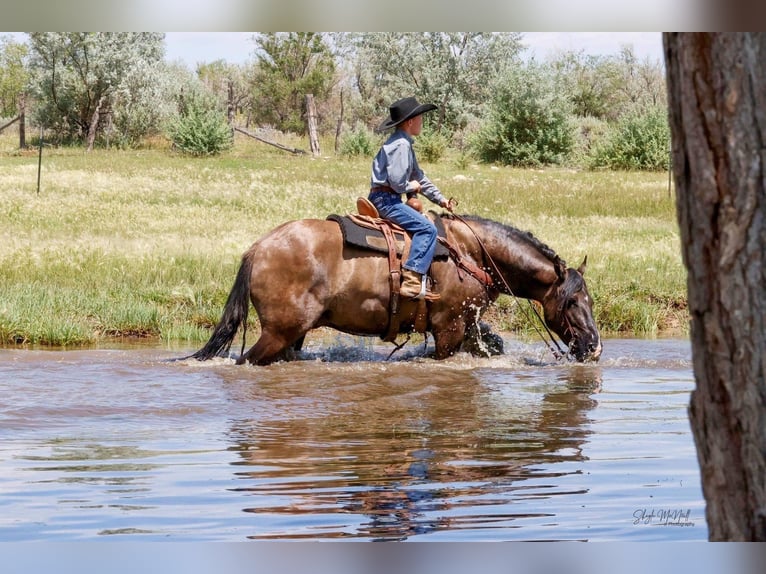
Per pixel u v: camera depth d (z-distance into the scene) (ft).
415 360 40.04
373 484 22.75
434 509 20.79
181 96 207.82
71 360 38.93
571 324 40.34
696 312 12.66
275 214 86.89
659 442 27.04
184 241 67.62
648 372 38.58
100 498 21.48
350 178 121.19
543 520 19.92
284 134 222.48
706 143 12.18
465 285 39.14
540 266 40.16
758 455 12.30
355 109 250.78
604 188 114.11
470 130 215.10
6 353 40.91
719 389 12.56
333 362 38.93
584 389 34.96
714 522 12.85
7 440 26.78
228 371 36.58
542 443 26.94
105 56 194.90
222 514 20.34
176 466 24.27
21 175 116.67
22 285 52.65
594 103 259.19
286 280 37.29
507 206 94.12
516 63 174.40
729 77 12.00
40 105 199.41
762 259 12.07
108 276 55.88
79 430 28.04
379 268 37.73
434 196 39.42
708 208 12.28
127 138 194.80
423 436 27.71
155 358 39.96
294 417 30.01
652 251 67.26
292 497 21.58
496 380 36.37
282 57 249.34
